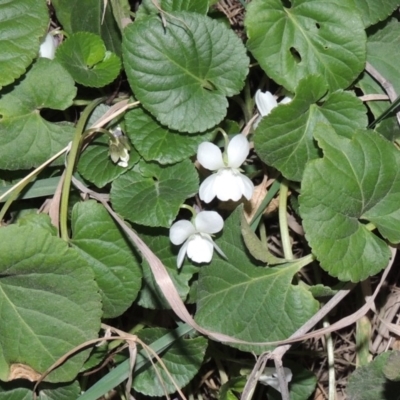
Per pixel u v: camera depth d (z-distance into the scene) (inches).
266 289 9.6
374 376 10.2
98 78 9.7
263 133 9.3
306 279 11.2
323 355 11.3
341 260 8.9
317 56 9.6
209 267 9.7
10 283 8.9
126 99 10.0
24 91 9.3
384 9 10.0
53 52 9.7
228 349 11.0
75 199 9.8
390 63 10.4
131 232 9.0
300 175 9.6
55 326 9.1
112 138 9.5
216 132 9.7
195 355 10.1
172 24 9.3
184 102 9.5
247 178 9.5
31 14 9.1
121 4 10.1
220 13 10.4
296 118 9.5
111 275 9.3
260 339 9.5
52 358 9.1
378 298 11.2
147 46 9.3
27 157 9.5
